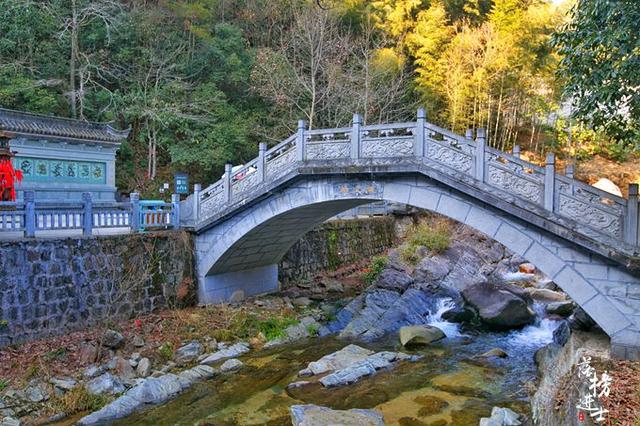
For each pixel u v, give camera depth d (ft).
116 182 86.79
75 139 60.13
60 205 41.01
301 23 95.30
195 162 91.91
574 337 34.86
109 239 42.09
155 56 93.86
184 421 29.78
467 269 67.51
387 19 114.83
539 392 31.37
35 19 84.84
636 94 27.89
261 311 51.60
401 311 53.31
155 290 46.03
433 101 105.50
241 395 33.73
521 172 34.76
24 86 77.56
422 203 39.45
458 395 33.86
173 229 50.34
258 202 47.32
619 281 31.58
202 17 104.99
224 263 52.60
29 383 31.09
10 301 34.55
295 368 39.11
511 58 101.35
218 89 101.60
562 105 108.88
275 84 94.68
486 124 105.50
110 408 30.35
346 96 91.09
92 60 92.53
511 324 49.88
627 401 21.86
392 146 40.22
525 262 74.28
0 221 35.32
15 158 55.62
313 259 71.10
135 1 98.89
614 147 103.55
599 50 28.40
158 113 88.43
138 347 38.70
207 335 43.39
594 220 31.99
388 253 75.46
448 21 116.16
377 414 29.32
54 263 37.55
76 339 36.96
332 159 42.52
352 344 44.57
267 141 98.68
